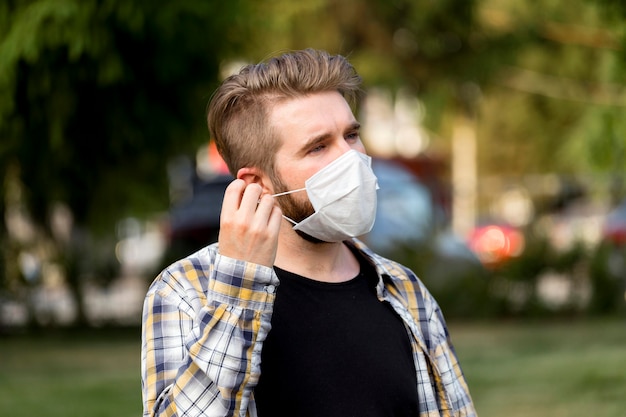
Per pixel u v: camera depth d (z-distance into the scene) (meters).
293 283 3.05
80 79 10.88
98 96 11.47
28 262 15.44
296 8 16.62
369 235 15.89
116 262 16.11
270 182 3.11
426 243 15.81
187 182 18.11
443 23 17.67
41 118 11.23
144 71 11.45
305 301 3.03
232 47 11.98
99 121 11.77
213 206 18.55
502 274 15.53
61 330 15.11
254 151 3.10
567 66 23.27
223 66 12.43
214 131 3.22
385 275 3.25
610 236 18.38
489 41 18.08
